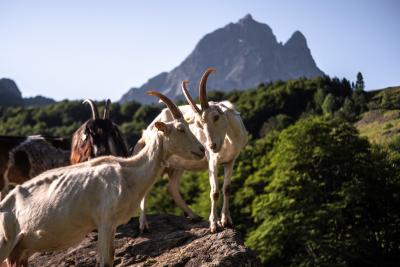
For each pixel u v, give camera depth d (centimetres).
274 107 8050
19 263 756
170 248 920
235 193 3572
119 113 10844
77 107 11050
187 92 912
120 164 750
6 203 757
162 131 750
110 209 719
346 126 3212
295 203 2873
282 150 3178
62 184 745
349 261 2900
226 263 827
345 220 2947
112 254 723
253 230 3281
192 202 4306
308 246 2789
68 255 947
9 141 1191
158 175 757
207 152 951
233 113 949
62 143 1278
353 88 7538
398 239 3077
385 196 3089
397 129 3419
